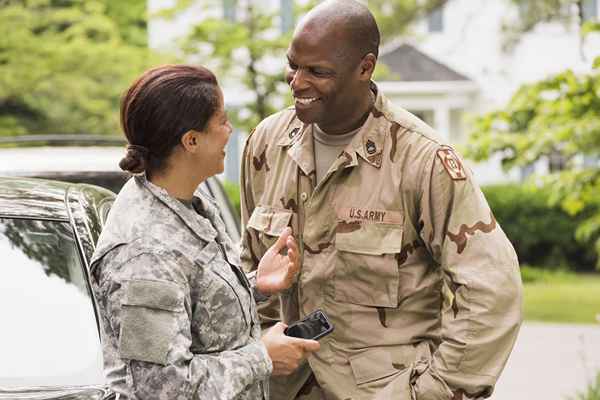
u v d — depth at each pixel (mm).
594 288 27750
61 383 5129
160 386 4359
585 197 13344
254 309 4844
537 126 13000
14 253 5570
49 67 25797
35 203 5836
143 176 4629
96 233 5750
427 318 5770
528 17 20828
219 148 4680
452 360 5492
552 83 12688
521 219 31031
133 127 4594
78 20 26766
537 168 34469
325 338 5703
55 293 5461
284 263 5371
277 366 4910
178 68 4617
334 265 5688
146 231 4492
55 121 27094
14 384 5098
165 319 4391
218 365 4520
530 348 17656
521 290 5559
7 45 25484
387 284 5656
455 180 5535
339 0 5527
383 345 5656
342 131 5711
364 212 5648
